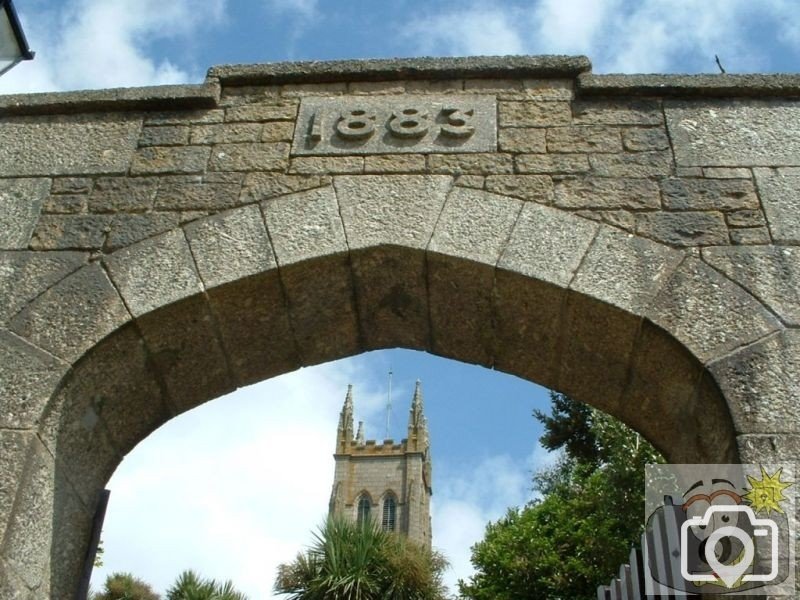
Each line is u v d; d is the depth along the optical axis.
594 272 3.78
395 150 4.25
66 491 3.74
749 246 3.80
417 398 58.19
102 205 4.12
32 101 4.50
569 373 4.21
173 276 3.86
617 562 13.60
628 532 13.30
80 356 3.62
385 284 4.10
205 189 4.16
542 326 4.01
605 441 12.22
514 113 4.38
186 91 4.51
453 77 4.54
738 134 4.22
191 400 4.32
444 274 3.97
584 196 4.02
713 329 3.56
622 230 3.89
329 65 4.57
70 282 3.84
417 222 3.98
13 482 3.29
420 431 55.91
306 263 3.90
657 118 4.31
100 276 3.86
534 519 17.38
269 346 4.26
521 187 4.07
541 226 3.93
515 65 4.50
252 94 4.57
